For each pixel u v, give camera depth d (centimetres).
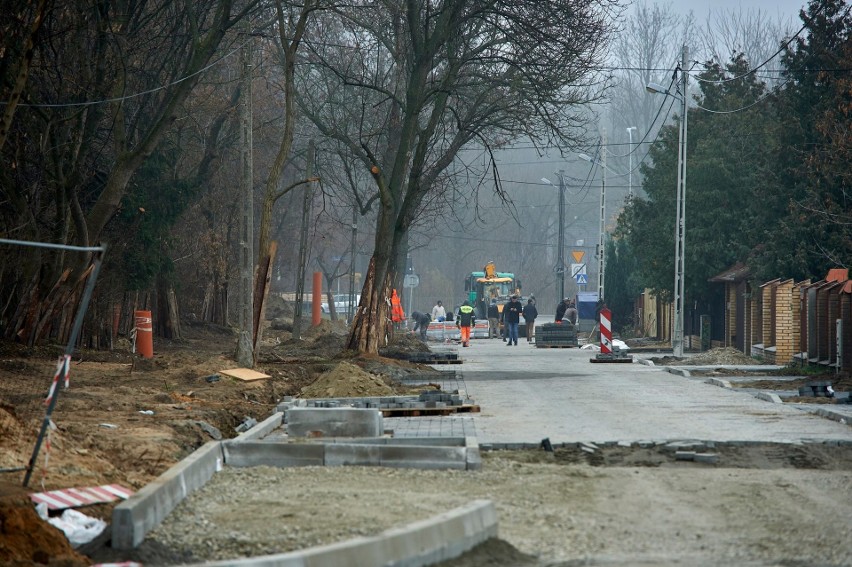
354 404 4078
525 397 4747
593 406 4306
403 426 3525
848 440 3145
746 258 9819
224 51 8244
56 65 5538
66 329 6253
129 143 7069
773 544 1839
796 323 7169
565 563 1697
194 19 5984
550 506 2141
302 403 4056
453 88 7825
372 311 7100
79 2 5662
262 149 12181
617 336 13762
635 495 2281
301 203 15512
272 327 13088
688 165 10156
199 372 5059
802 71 8056
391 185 7781
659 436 3269
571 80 8162
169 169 7806
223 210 10912
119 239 7112
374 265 7150
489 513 1839
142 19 6700
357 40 9381
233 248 11306
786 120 8162
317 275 13100
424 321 13388
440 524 1695
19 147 5744
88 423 2992
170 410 3562
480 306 16900
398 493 2172
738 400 4578
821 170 7450
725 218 10031
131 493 2088
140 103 7188
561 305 13100
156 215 7431
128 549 1712
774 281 7869
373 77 9931
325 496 2134
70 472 2191
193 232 10156
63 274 5881
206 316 11125
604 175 11856
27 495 1869
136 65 6988
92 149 6819
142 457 2566
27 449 2286
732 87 10631
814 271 7925
